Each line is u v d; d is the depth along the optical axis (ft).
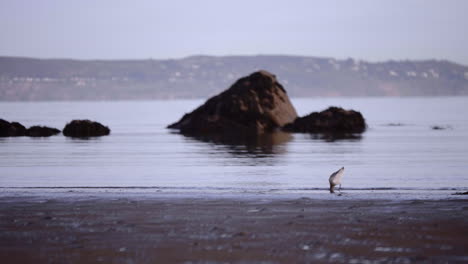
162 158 301.63
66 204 117.19
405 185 192.13
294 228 91.76
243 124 542.16
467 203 112.06
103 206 114.21
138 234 88.79
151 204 116.47
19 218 102.06
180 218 100.78
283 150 343.05
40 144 405.39
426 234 86.58
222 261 74.43
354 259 74.74
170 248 80.59
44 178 219.41
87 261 74.84
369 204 113.09
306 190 167.43
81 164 274.16
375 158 293.64
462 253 76.43
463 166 253.03
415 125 646.33
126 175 228.84
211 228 92.48
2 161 287.89
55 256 77.05
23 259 75.97
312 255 76.64
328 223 95.09
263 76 570.87
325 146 371.56
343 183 198.18
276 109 553.23
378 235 86.43
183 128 571.28
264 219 99.14
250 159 289.53
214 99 573.33
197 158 299.17
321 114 542.16
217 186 189.57
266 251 78.74
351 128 533.55
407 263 72.74
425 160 282.15
